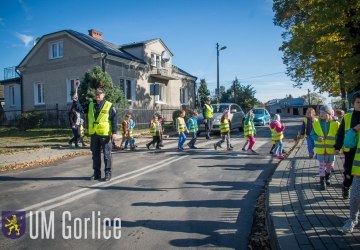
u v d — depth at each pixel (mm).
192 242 4332
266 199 5828
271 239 4297
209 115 17516
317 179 6988
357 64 17734
